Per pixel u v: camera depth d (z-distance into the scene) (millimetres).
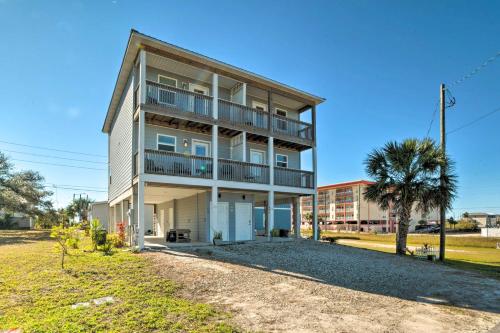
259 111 17625
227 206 17281
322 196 87750
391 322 5723
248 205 18141
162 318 5254
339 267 11102
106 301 6035
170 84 16359
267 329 5082
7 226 43125
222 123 15914
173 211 20031
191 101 15234
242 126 16625
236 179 16016
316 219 19453
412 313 6352
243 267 9852
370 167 17266
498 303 7477
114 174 20766
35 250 13438
